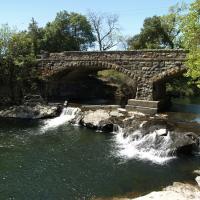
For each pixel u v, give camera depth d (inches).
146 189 867.4
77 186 887.7
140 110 1704.0
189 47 1130.0
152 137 1213.7
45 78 2074.3
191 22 1074.1
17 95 2089.1
